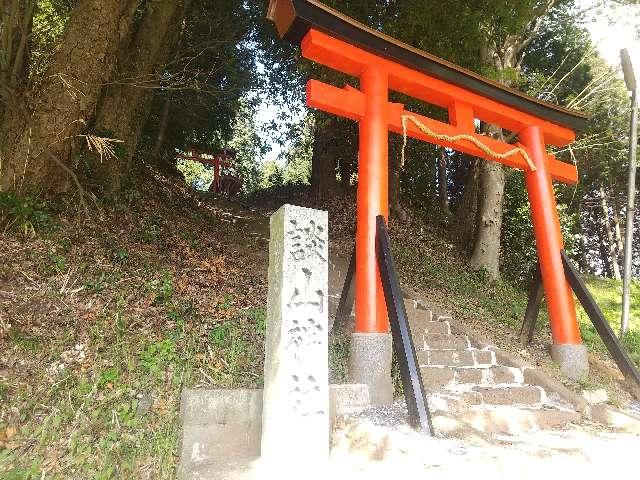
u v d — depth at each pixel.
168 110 11.80
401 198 16.27
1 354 3.79
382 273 4.64
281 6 5.20
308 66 9.72
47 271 4.95
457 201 18.11
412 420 3.87
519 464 3.28
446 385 5.07
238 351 4.62
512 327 7.91
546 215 6.45
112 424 3.55
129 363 4.04
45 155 5.98
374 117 5.27
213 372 4.30
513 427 4.40
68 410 3.50
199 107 13.73
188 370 4.16
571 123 6.88
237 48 13.09
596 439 4.12
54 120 5.96
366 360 4.57
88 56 6.21
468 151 6.30
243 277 7.16
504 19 8.59
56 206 6.10
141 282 5.51
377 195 5.05
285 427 3.24
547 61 15.45
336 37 5.17
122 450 3.43
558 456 3.53
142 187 9.08
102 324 4.45
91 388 3.71
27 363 3.80
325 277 3.61
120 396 3.74
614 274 18.59
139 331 4.52
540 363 5.95
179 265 6.61
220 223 10.35
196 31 11.88
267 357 3.53
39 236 5.45
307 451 3.26
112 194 7.44
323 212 3.72
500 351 5.93
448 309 7.77
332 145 15.23
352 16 9.41
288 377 3.31
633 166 8.07
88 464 3.28
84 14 6.29
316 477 3.08
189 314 5.13
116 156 7.43
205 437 3.64
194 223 9.28
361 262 4.91
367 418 4.04
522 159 6.58
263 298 6.36
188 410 3.68
